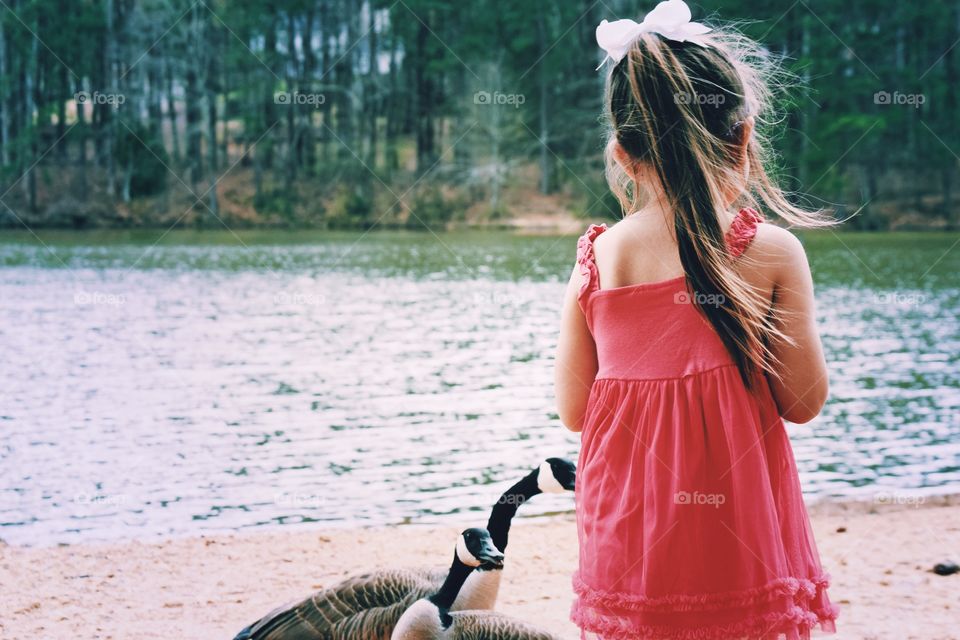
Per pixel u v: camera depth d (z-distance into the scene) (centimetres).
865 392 930
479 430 797
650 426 188
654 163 193
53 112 4500
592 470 195
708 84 195
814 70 4288
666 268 193
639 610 184
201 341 1287
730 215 196
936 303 1675
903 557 451
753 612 180
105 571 459
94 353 1194
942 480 627
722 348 187
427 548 496
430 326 1420
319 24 4694
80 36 4619
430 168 4341
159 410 882
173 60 4619
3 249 3052
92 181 4350
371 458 716
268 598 418
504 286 1984
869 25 4578
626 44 207
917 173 4362
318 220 4244
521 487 303
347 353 1187
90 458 722
